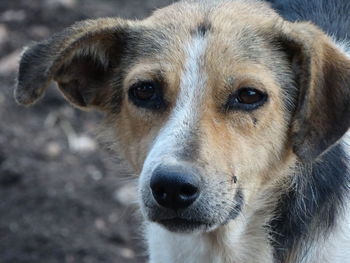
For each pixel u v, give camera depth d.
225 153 9.22
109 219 14.49
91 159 15.63
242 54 9.68
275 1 11.46
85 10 19.09
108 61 10.46
